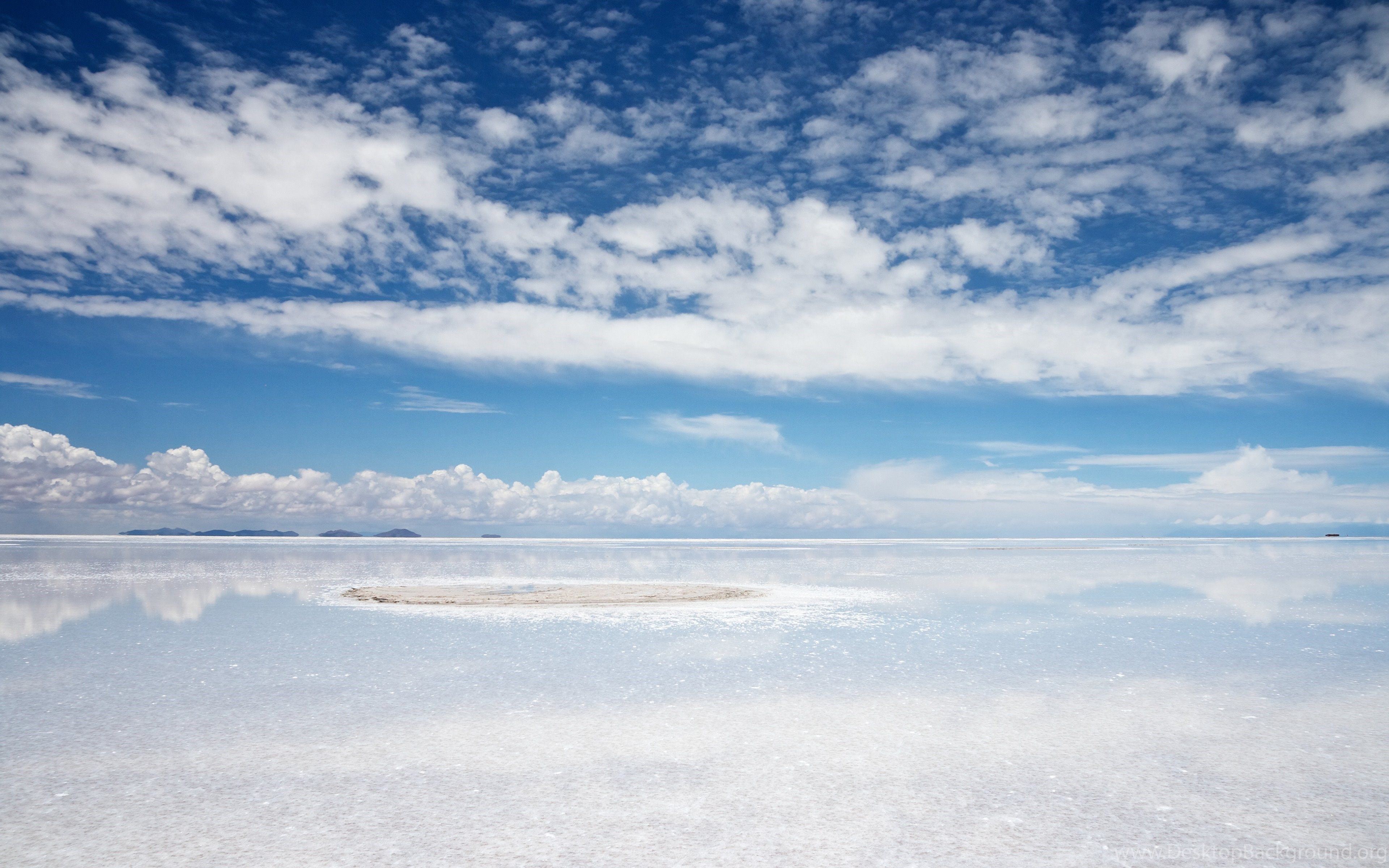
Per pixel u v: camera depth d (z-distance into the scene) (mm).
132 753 7895
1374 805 6527
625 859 5473
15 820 6176
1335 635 16172
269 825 6094
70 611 19781
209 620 18266
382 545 107188
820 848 5652
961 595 25328
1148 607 21422
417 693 10602
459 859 5469
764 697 10414
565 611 20422
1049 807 6477
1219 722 9148
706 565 46312
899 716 9391
